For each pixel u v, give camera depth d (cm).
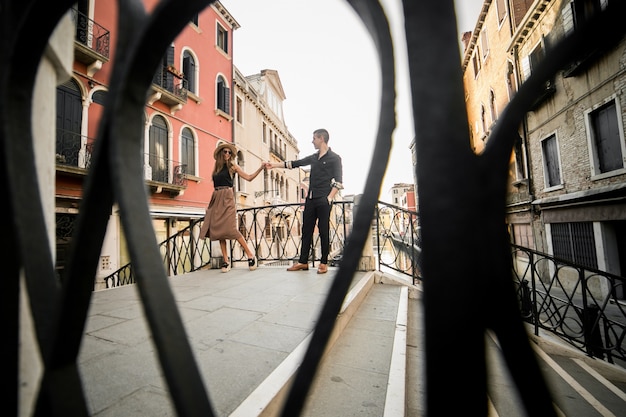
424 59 30
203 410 32
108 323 211
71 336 40
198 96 1294
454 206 28
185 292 307
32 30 45
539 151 1137
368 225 29
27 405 54
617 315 695
